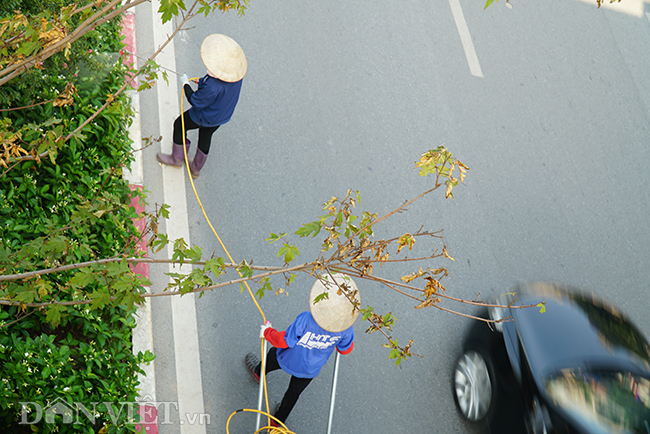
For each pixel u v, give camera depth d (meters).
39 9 3.81
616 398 4.11
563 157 7.08
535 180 6.75
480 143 6.79
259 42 6.51
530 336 4.44
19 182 4.11
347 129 6.26
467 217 6.14
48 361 3.47
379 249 2.33
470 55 7.59
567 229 6.48
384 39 7.23
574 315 4.67
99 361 3.75
